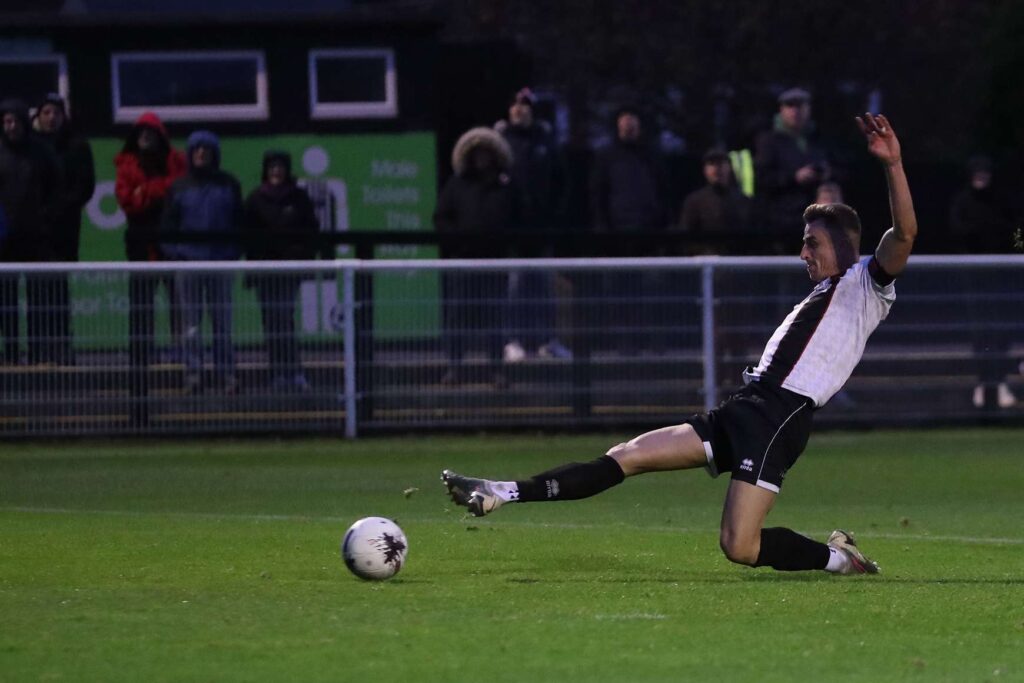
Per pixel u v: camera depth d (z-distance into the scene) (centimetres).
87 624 1588
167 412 3725
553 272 3834
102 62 4506
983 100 5519
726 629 1580
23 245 3862
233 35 4509
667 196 4222
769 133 4188
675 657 1445
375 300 3791
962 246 4069
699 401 3881
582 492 1903
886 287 1916
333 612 1658
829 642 1521
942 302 3956
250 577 1909
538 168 4219
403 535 1895
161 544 2212
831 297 1917
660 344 3869
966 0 7662
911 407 3966
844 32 7538
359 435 3788
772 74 7500
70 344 3697
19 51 4494
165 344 3722
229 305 3738
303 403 3772
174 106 4525
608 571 1995
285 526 2438
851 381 3950
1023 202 4303
